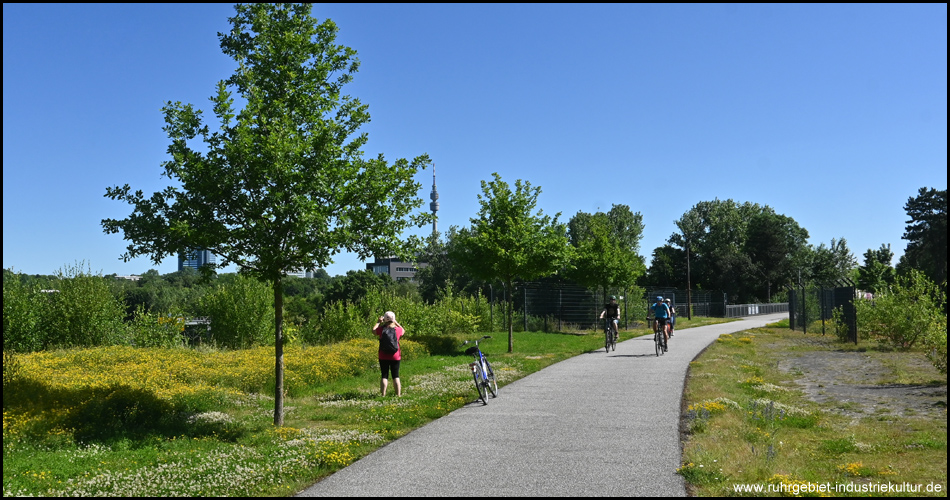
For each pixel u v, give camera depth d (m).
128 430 8.62
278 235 9.02
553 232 23.33
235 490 6.05
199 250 9.04
